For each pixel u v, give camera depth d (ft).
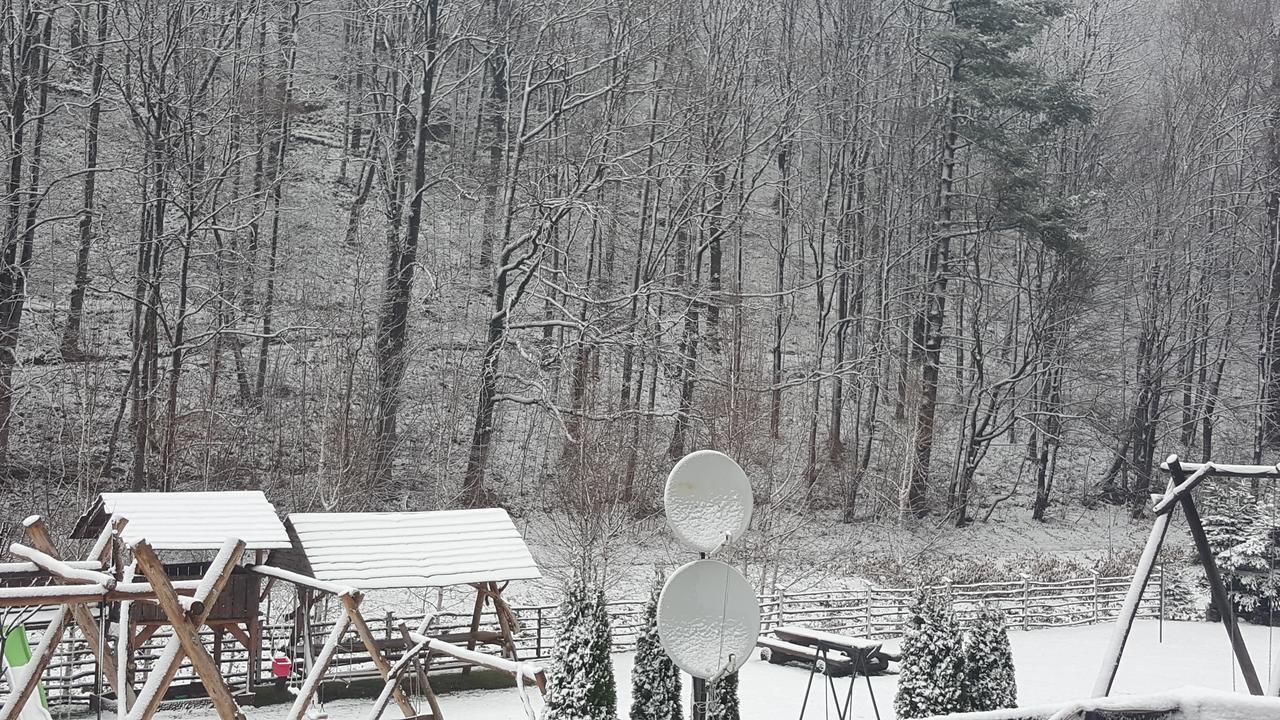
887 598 111.86
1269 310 166.91
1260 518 104.32
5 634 35.88
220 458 114.21
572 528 111.96
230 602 65.92
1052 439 160.35
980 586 113.29
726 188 158.92
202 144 135.23
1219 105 177.58
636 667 52.54
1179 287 173.06
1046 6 158.51
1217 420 173.37
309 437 125.59
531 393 148.15
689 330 153.07
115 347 132.67
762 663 79.41
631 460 120.98
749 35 168.86
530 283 161.58
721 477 39.73
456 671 73.51
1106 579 118.62
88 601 31.30
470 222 174.09
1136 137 188.03
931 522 150.61
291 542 70.44
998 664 51.47
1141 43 203.10
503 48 155.12
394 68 141.90
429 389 139.64
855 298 167.63
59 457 113.50
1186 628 100.94
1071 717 25.75
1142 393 168.45
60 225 138.92
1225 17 183.11
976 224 159.12
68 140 143.33
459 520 74.59
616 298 137.08
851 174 171.94
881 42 179.63
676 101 158.10
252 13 138.92
